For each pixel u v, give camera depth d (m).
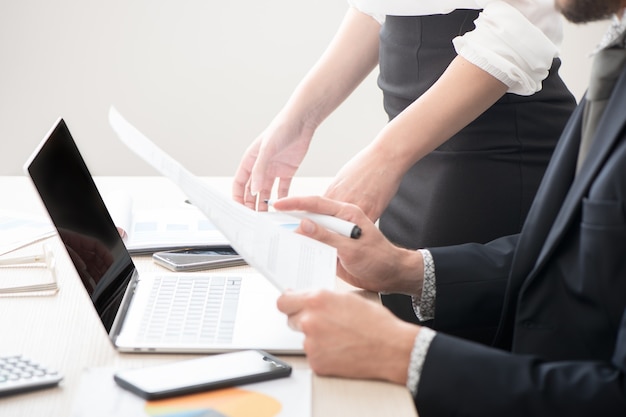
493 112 1.79
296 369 1.15
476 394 1.07
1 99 3.29
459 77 1.64
